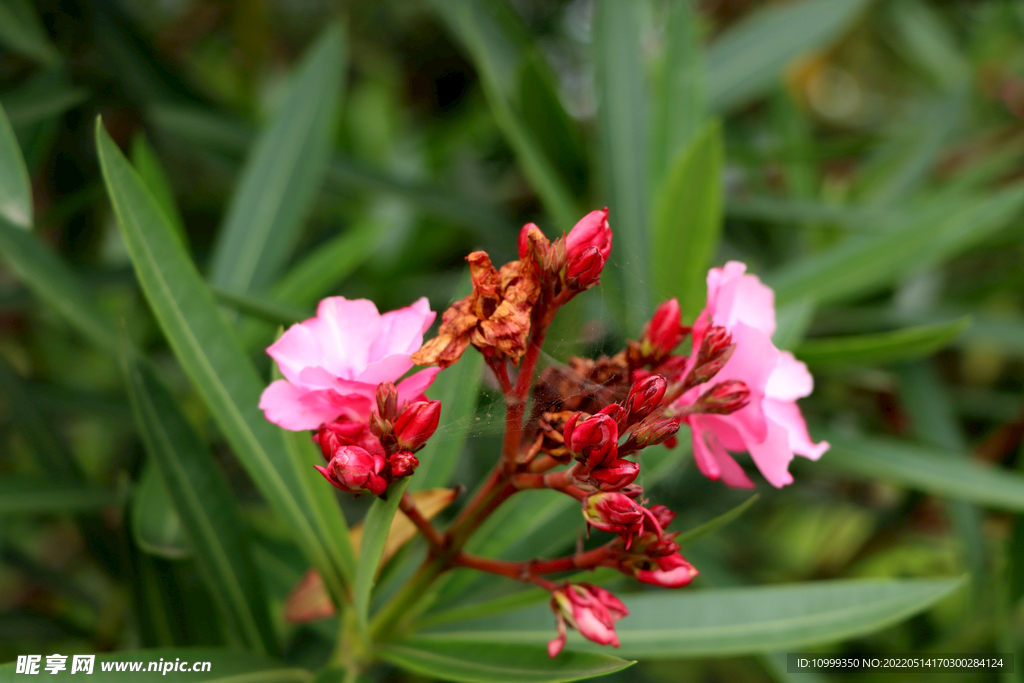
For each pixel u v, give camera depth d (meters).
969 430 0.80
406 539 0.51
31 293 0.62
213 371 0.52
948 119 0.86
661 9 0.83
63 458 0.59
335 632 0.57
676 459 0.55
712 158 0.57
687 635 0.54
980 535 0.63
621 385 0.49
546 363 0.49
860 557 0.75
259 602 0.54
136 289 0.63
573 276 0.48
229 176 0.72
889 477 0.60
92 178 0.68
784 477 0.49
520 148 0.61
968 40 1.11
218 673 0.51
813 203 0.68
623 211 0.64
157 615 0.55
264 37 0.97
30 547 0.85
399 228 0.87
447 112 1.23
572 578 0.52
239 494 0.66
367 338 0.48
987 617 0.62
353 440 0.48
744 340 0.49
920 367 0.67
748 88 0.75
